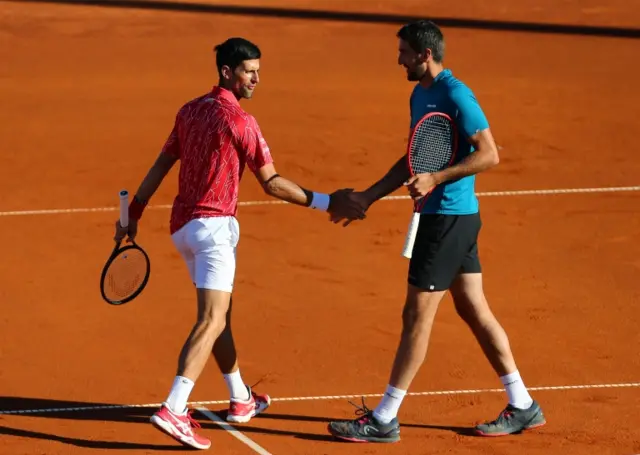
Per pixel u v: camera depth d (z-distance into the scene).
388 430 24.67
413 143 24.38
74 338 31.27
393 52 80.56
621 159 54.16
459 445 24.73
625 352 30.78
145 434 25.08
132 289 26.45
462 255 24.36
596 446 24.67
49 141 55.53
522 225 43.66
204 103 24.42
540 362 29.97
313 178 51.16
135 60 76.12
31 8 93.38
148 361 29.62
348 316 33.50
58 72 71.75
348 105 64.50
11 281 36.16
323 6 100.25
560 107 64.88
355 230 42.56
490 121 61.41
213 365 29.56
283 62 76.62
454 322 32.72
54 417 25.91
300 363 29.72
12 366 29.12
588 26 92.31
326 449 24.47
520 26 92.00
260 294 35.38
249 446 24.52
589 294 35.81
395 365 24.62
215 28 88.38
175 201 24.91
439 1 104.44
